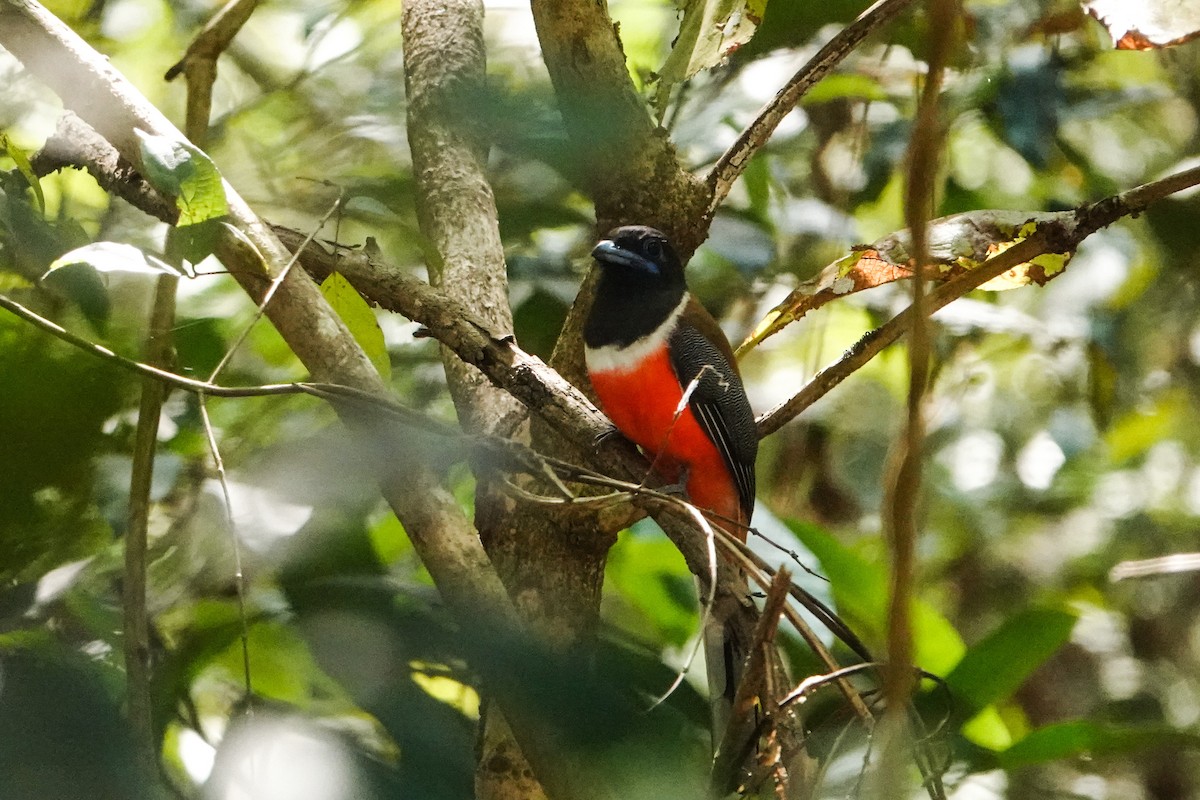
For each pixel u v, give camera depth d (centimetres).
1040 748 676
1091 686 1415
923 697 680
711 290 1199
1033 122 1059
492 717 580
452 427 472
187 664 449
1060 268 762
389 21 1150
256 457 470
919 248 331
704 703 575
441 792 340
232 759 339
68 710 302
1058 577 1445
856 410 1338
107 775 295
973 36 1067
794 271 1191
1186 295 1338
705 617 442
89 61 546
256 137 1030
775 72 1111
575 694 313
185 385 445
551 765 312
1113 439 1356
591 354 843
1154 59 1292
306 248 638
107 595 547
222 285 942
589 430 629
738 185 1165
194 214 464
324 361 528
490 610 366
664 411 846
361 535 426
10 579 292
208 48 709
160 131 534
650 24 1180
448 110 730
